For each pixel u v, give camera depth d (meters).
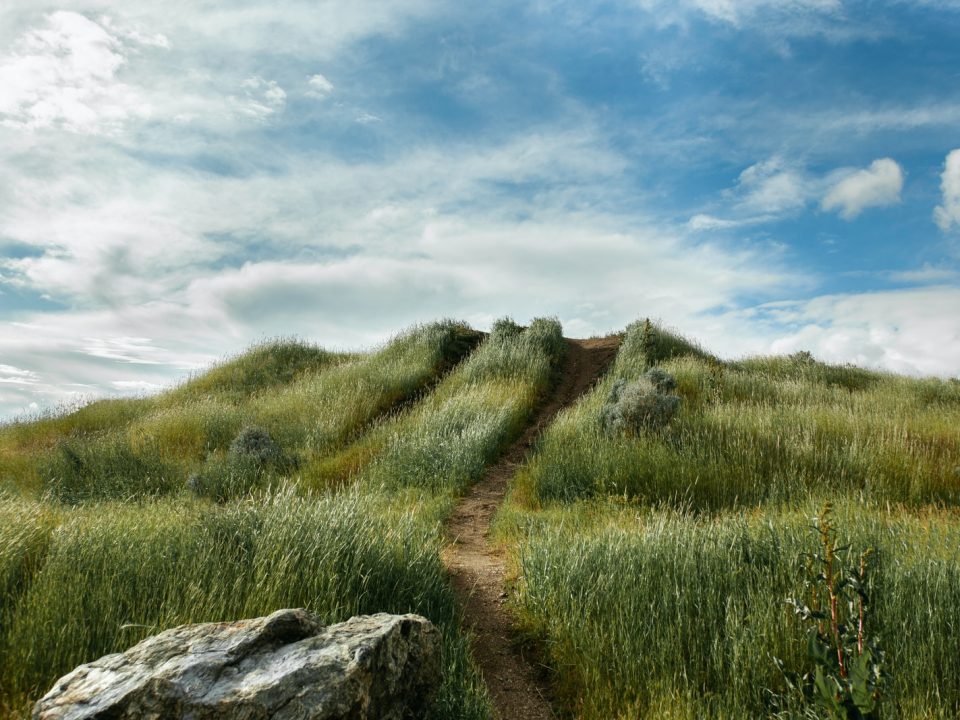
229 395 20.69
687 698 3.98
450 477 11.00
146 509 8.33
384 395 17.77
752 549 5.71
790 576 5.09
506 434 13.93
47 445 16.52
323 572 5.05
